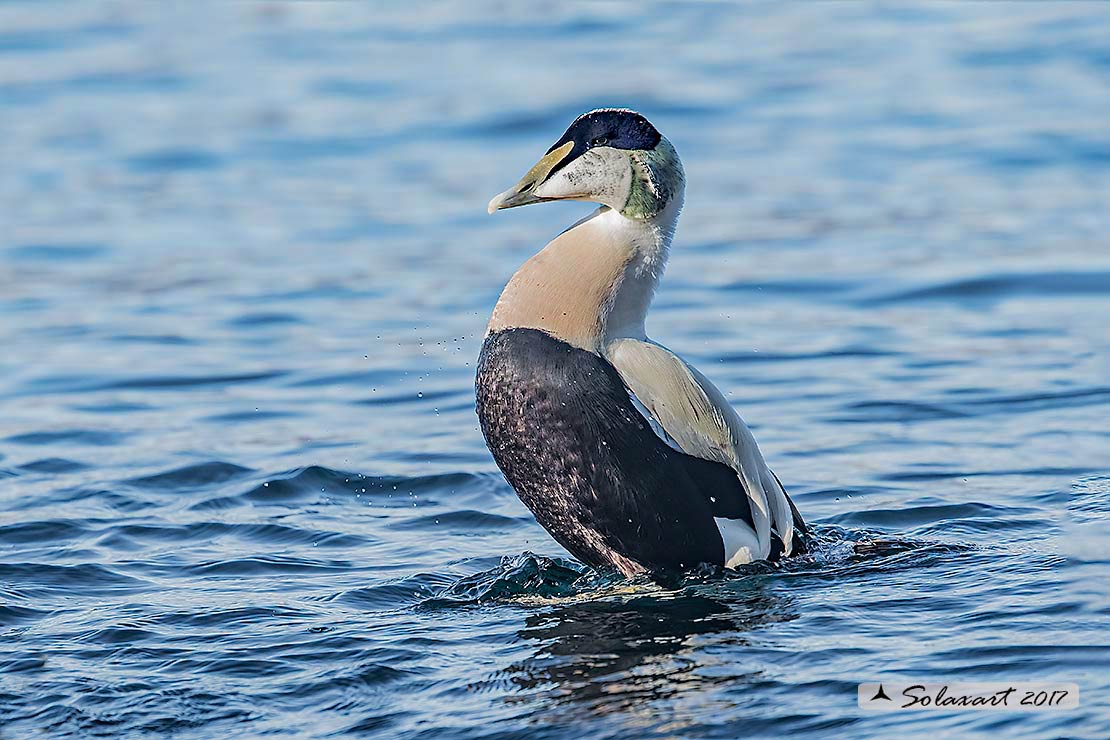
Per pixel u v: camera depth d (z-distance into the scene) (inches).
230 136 1040.2
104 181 936.3
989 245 721.6
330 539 385.1
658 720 256.2
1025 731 241.1
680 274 705.6
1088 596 305.0
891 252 721.6
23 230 824.9
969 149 925.2
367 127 1048.8
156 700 274.1
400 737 255.9
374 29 1374.3
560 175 345.4
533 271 342.6
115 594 341.1
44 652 299.9
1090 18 1293.1
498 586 339.0
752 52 1230.3
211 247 784.3
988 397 503.2
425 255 756.6
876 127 995.9
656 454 335.3
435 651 296.4
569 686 274.5
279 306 669.3
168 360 589.3
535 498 346.6
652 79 1143.0
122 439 487.8
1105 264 679.1
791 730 249.0
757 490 345.4
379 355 588.7
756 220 798.5
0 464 458.3
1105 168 866.1
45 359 594.6
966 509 388.5
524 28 1348.4
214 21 1435.8
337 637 305.3
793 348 578.2
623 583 339.9
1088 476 414.3
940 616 299.7
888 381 528.4
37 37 1373.0
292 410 520.1
